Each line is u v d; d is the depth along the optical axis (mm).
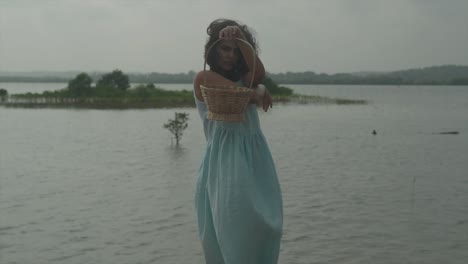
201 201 3180
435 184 16344
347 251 9742
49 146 26203
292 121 44375
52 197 14172
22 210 12672
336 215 12305
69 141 28484
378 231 11016
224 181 2953
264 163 3094
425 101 93000
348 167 19781
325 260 9281
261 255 3000
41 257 9359
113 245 10047
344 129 36875
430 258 9391
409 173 18422
